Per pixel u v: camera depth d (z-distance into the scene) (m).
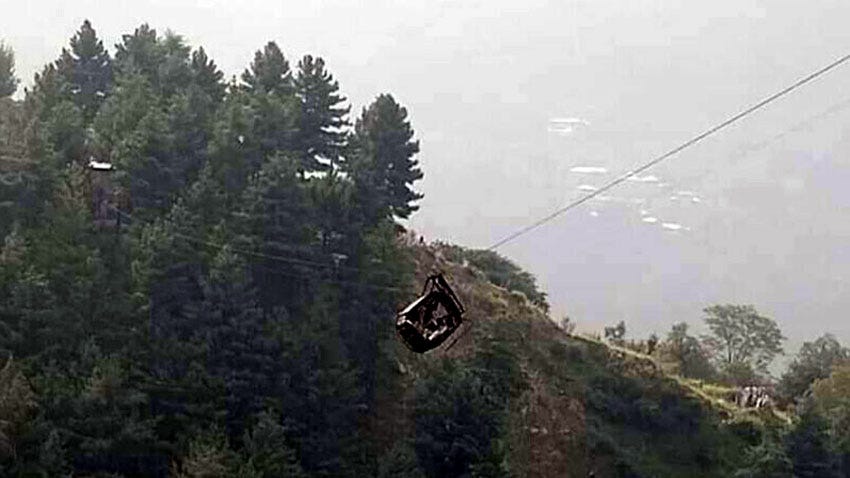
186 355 73.06
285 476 68.19
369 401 83.00
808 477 88.25
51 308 70.50
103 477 65.88
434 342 28.64
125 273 78.31
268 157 86.94
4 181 77.56
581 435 92.94
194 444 65.94
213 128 86.50
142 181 82.75
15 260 71.94
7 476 62.16
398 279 85.44
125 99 90.12
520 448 87.69
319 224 84.00
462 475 73.75
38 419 64.44
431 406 75.50
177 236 76.62
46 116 87.56
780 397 115.31
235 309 75.06
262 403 73.62
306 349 76.69
